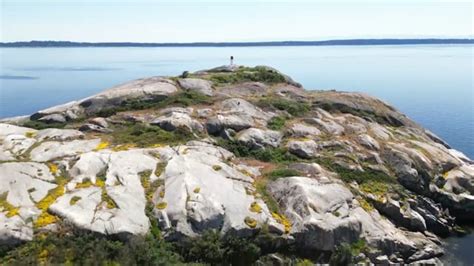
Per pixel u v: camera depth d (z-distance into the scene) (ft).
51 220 78.28
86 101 134.82
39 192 84.74
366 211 98.43
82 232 76.79
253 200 90.38
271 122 127.03
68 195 84.28
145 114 126.31
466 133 224.53
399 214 103.60
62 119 128.47
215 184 91.20
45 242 74.90
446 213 113.91
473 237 108.68
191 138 112.98
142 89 138.92
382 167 114.93
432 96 362.33
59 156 98.12
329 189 96.27
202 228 81.71
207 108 129.18
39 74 559.38
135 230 78.79
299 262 83.25
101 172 92.38
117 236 77.36
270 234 83.87
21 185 85.51
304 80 452.35
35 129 120.88
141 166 95.04
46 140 108.17
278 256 83.10
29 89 399.44
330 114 139.85
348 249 85.15
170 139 111.55
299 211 89.04
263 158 111.24
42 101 326.85
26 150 101.35
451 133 224.94
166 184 90.07
